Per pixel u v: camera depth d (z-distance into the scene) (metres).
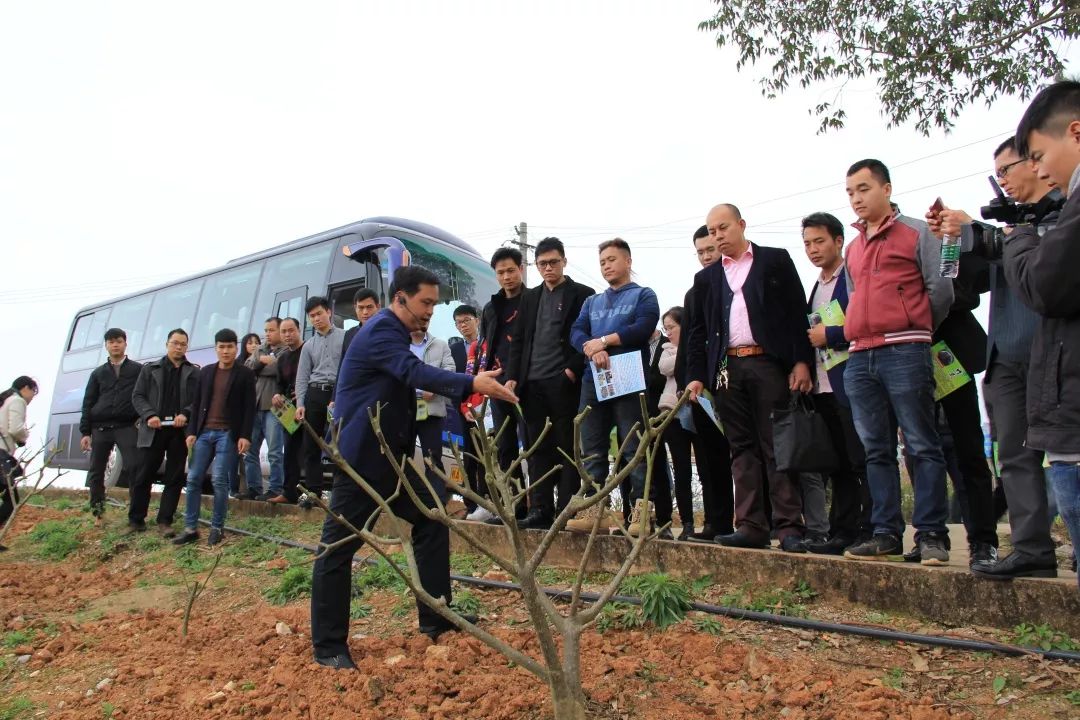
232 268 12.59
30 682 4.75
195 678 4.35
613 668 3.92
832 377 4.88
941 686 3.53
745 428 5.09
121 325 15.55
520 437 6.61
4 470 9.38
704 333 5.33
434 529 4.58
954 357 4.30
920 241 4.29
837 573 4.46
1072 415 2.49
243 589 6.25
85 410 9.39
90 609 6.32
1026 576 3.93
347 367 4.32
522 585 2.95
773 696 3.50
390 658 4.27
